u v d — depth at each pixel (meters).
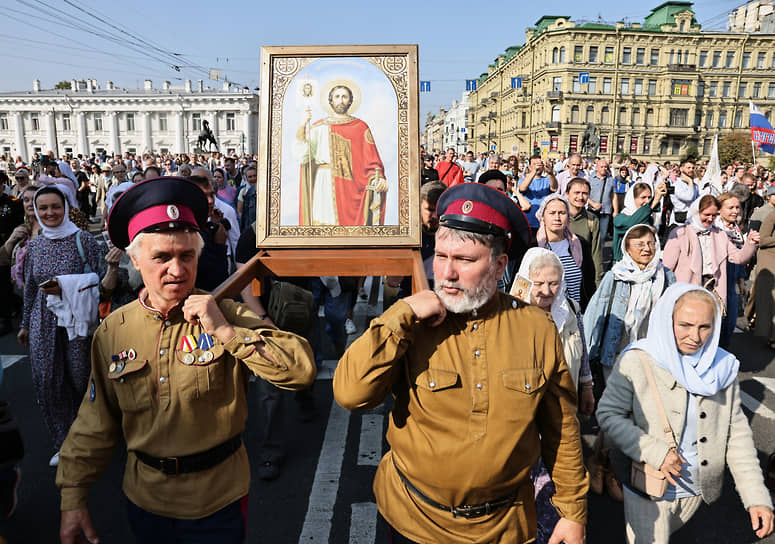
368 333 1.54
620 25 63.19
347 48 2.52
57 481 1.81
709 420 2.38
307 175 2.47
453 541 1.63
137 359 1.81
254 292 2.37
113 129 72.00
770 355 6.17
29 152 73.44
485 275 1.57
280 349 1.73
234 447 1.90
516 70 75.12
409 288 3.82
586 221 5.32
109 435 1.89
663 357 2.42
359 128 2.50
